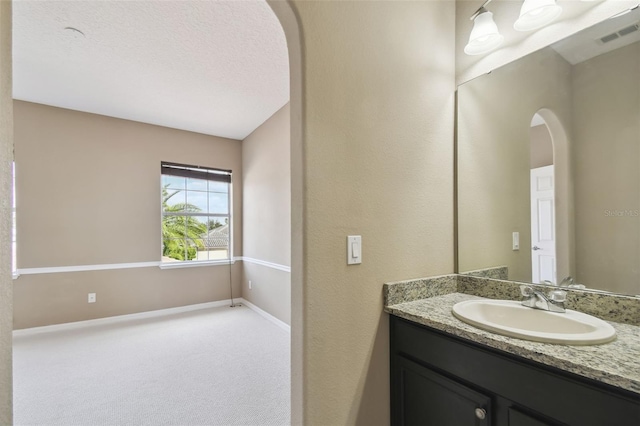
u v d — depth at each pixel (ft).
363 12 4.15
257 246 13.51
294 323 3.68
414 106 4.72
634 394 2.31
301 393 3.55
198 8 6.22
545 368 2.79
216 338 10.23
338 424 3.76
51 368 8.05
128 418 5.98
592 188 3.90
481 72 5.02
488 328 3.27
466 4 5.26
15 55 7.86
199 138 14.21
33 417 5.99
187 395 6.79
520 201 4.58
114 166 12.28
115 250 12.23
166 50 7.66
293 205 3.73
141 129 12.87
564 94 4.12
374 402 4.12
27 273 10.72
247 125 13.29
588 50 3.91
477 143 5.03
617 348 2.81
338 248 3.80
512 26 4.65
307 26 3.61
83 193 11.71
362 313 4.03
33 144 10.90
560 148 4.18
